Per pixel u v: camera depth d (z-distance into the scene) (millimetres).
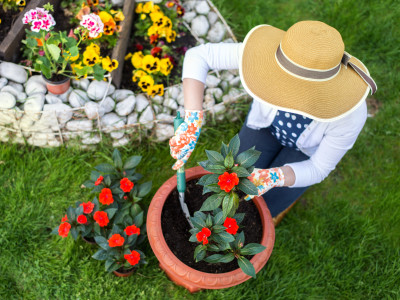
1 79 2451
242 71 1640
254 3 3320
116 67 2492
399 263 2521
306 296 2416
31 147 2656
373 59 3213
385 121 3006
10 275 2309
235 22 3232
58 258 2371
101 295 2289
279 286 2412
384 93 3104
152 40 2781
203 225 1795
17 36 2494
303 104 1538
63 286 2291
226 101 2760
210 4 3084
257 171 1796
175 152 1740
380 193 2777
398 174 2830
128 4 2732
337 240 2615
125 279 2330
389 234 2643
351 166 2871
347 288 2459
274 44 1679
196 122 1728
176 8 2975
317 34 1461
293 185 1864
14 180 2547
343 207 2707
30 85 2488
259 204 2008
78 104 2514
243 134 2350
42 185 2549
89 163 2652
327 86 1548
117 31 2621
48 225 2467
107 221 2133
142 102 2652
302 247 2572
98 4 2760
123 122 2588
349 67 1659
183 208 2018
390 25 3318
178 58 2906
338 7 3303
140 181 2633
